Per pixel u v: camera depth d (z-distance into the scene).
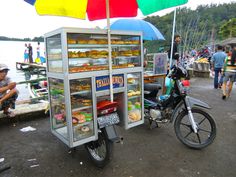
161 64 5.04
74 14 2.95
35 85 8.21
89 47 2.72
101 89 2.80
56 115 3.10
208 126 4.05
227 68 6.29
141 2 3.07
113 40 2.97
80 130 2.76
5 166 2.70
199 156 2.97
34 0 2.62
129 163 2.80
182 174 2.55
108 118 2.72
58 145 3.35
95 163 2.74
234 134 3.72
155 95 4.10
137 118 3.38
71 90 2.56
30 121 4.44
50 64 2.95
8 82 4.21
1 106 4.10
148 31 5.58
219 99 6.29
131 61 3.25
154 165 2.75
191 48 14.16
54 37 2.75
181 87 3.28
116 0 3.53
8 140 3.53
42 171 2.64
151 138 3.59
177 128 3.32
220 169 2.65
